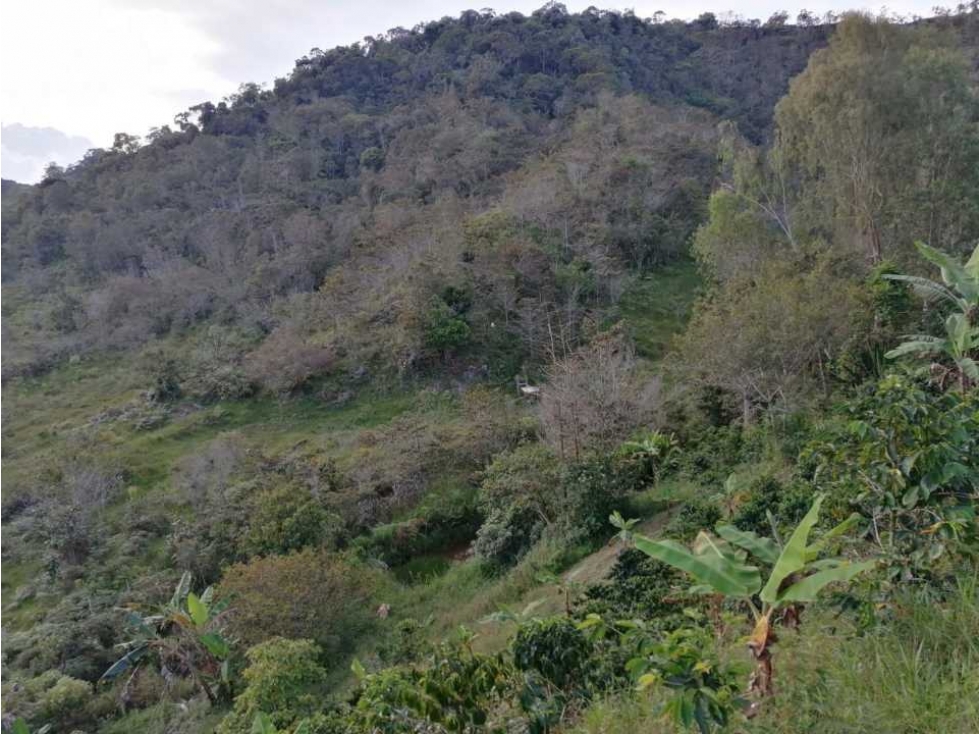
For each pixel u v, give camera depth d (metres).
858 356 13.98
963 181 19.02
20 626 18.56
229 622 14.02
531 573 13.83
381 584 16.36
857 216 20.52
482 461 20.30
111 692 15.16
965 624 3.53
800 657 3.87
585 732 4.14
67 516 21.95
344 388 29.22
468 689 4.92
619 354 19.55
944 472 4.18
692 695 3.22
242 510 19.92
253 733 5.57
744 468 13.05
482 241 30.14
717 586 3.83
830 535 4.00
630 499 14.73
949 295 9.77
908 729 3.05
